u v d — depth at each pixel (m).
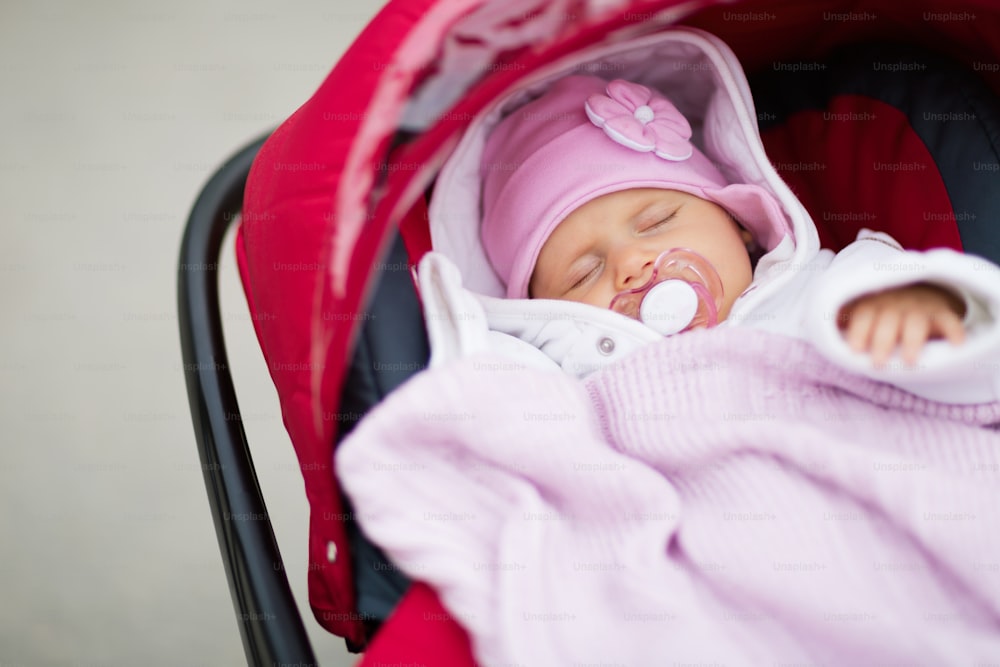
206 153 1.81
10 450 1.56
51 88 1.93
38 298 1.72
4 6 2.06
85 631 1.37
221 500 0.84
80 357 1.65
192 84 1.91
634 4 0.71
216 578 1.42
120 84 1.93
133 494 1.51
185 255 0.98
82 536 1.47
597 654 0.66
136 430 1.57
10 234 1.78
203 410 0.89
